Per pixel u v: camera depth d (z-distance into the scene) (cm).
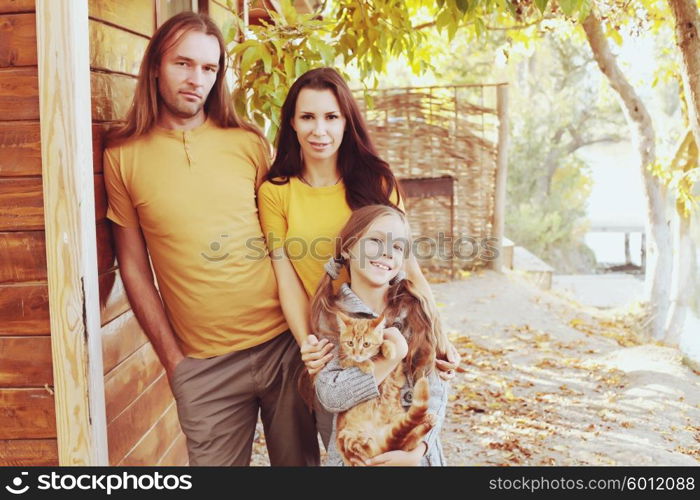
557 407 543
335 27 417
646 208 830
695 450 454
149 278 255
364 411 216
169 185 239
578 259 1930
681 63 422
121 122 266
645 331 822
